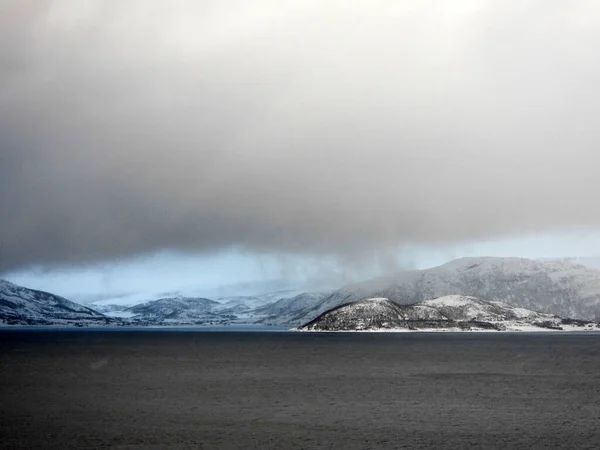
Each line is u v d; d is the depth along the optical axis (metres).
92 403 81.88
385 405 80.50
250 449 53.72
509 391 96.44
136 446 54.75
